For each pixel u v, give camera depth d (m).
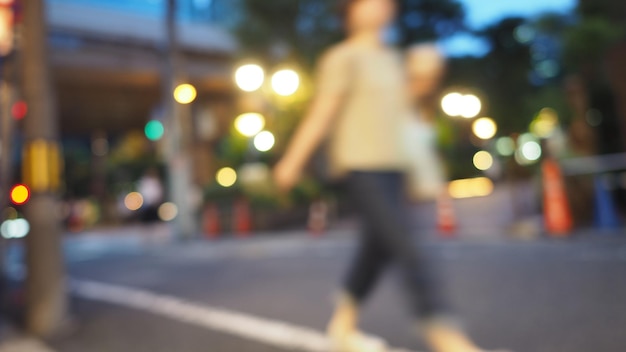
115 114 31.48
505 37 26.97
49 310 4.29
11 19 4.32
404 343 3.28
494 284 4.86
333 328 2.84
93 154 38.78
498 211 12.38
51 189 4.41
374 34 2.66
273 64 16.83
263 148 16.88
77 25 19.80
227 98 27.00
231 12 17.80
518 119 27.92
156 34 21.95
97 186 33.69
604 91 11.64
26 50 4.27
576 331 3.29
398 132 2.52
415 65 2.71
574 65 12.79
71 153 37.34
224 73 24.94
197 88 25.64
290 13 16.47
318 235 11.71
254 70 13.05
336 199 15.96
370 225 2.45
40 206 4.33
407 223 2.46
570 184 8.90
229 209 14.50
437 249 7.52
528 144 21.66
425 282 2.34
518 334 3.32
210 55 23.94
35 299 4.27
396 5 2.81
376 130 2.47
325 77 2.51
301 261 7.38
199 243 12.35
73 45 20.08
